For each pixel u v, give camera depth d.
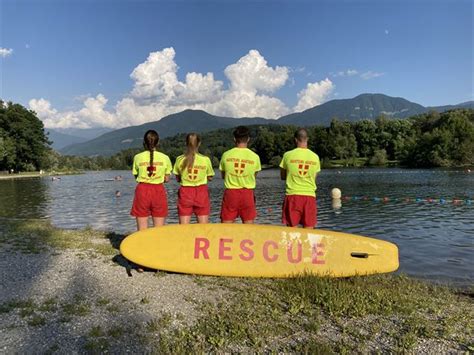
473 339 3.94
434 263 8.93
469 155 65.19
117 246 8.17
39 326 4.12
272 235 5.95
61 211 20.50
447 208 18.61
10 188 40.50
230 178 6.17
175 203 22.78
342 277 5.80
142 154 6.40
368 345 3.77
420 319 4.36
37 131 82.88
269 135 108.06
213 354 3.56
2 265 6.59
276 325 4.14
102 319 4.29
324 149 94.44
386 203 20.92
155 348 3.66
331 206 20.02
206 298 4.94
